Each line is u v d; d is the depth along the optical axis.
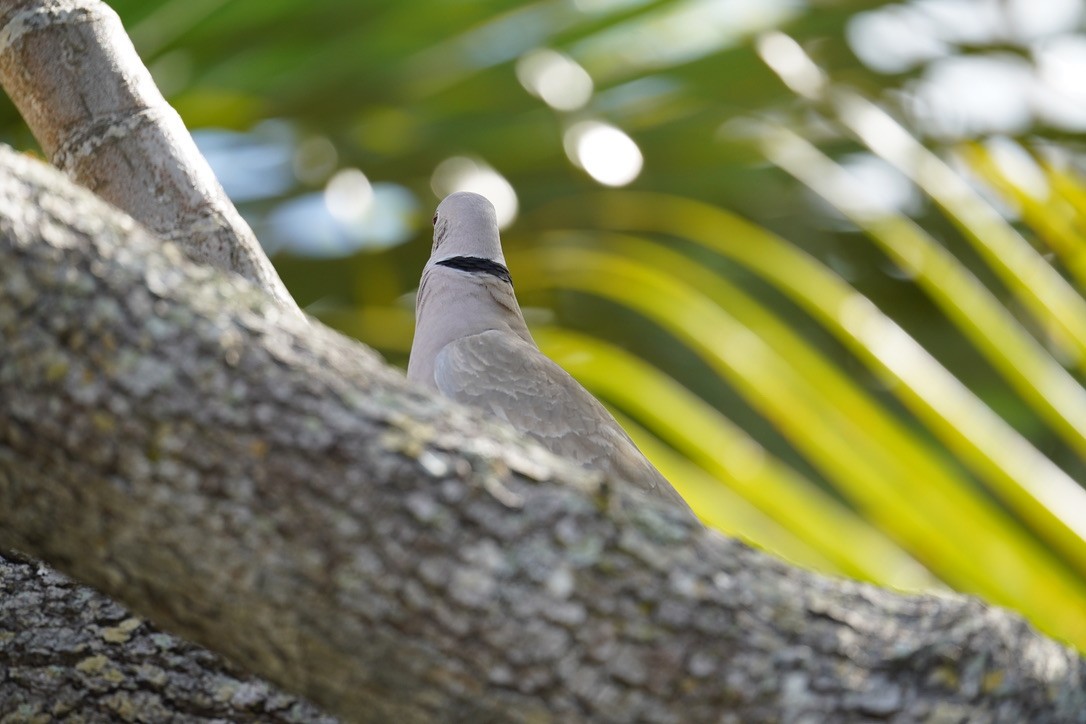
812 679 2.30
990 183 2.92
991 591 2.74
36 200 2.30
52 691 2.40
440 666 2.30
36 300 2.29
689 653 2.30
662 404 2.84
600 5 3.07
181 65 3.02
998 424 2.82
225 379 2.30
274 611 2.30
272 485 2.30
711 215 3.03
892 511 2.77
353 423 2.30
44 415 2.29
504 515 2.30
